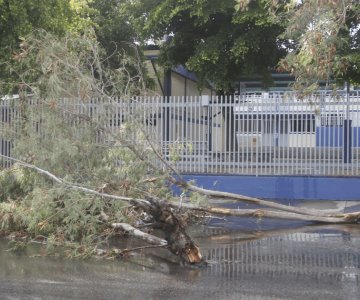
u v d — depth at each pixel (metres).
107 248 7.96
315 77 8.24
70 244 7.63
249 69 17.91
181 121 13.20
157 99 12.84
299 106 12.80
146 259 7.37
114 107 9.15
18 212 8.16
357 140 12.52
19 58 9.41
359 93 12.49
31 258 7.48
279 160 12.98
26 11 12.18
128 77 10.10
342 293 5.74
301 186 12.77
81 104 8.91
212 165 13.29
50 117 8.72
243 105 13.11
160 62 19.61
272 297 5.62
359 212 10.04
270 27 16.50
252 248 7.98
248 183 13.03
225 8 16.14
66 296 5.73
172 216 7.15
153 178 9.14
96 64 9.64
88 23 18.75
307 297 5.61
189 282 6.23
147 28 17.83
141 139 9.05
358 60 13.04
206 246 8.12
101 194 7.63
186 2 16.67
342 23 7.41
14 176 9.26
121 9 19.88
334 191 12.58
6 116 12.15
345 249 7.83
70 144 8.58
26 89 10.20
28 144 8.85
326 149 12.71
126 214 8.27
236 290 5.88
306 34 7.33
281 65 8.24
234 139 13.16
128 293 5.82
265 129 13.02
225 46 17.66
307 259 7.26
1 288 6.05
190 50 19.06
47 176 8.64
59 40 10.20
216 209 9.54
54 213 8.01
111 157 8.86
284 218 9.97
